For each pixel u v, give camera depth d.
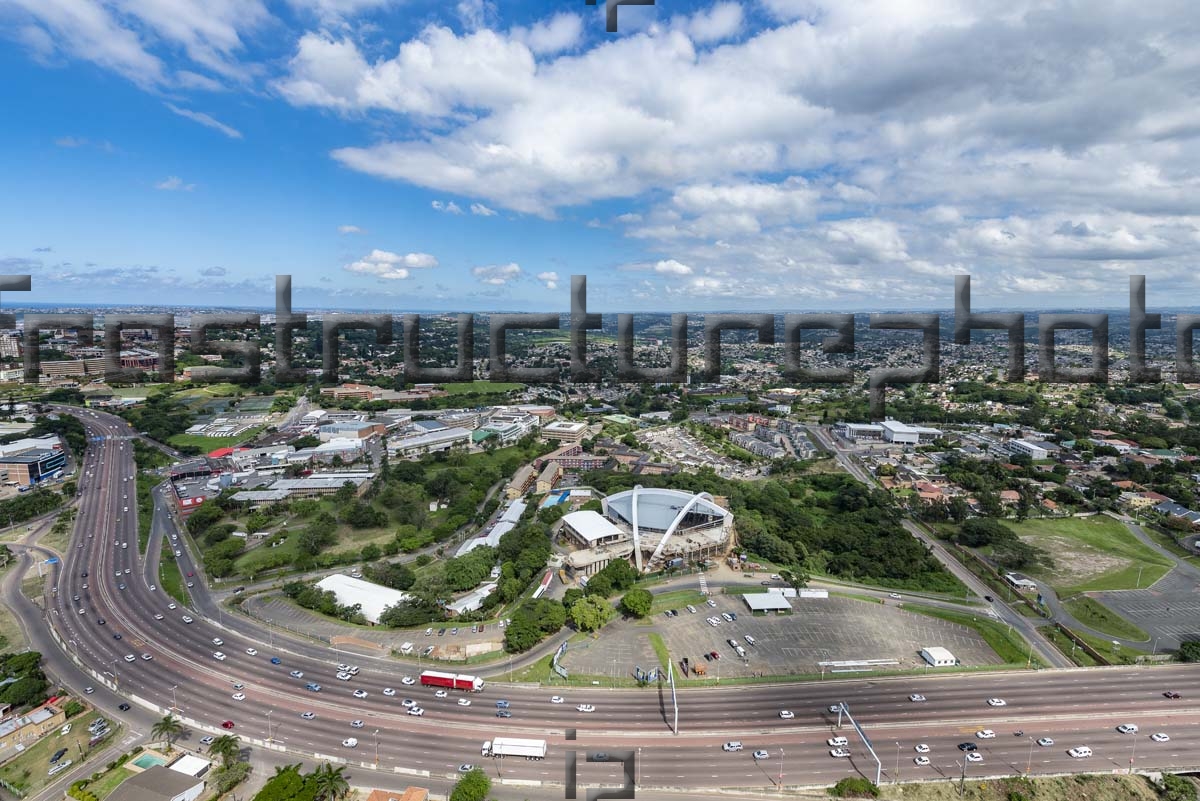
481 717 172.12
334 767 152.88
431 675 184.88
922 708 178.50
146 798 137.25
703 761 155.88
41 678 186.12
